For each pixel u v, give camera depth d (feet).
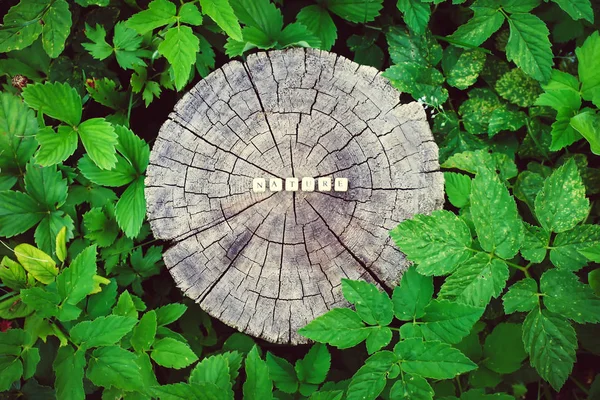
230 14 1.79
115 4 2.06
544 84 1.90
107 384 1.73
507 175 1.93
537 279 1.96
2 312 1.84
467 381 1.94
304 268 1.75
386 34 2.04
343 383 1.85
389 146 1.77
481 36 1.95
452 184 1.82
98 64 2.07
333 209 1.76
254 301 1.76
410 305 1.71
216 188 1.77
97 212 1.91
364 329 1.69
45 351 1.96
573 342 1.72
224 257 1.76
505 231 1.73
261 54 1.81
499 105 2.01
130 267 1.98
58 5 1.98
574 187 1.76
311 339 1.76
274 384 1.83
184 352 1.79
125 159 1.88
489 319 2.02
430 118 2.07
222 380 1.77
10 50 1.98
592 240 1.75
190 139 1.78
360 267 1.76
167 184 1.77
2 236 2.00
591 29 2.02
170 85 2.01
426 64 2.01
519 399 2.14
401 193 1.77
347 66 1.81
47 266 1.84
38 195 1.92
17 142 1.94
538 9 2.04
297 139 1.77
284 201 1.76
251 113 1.78
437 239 1.71
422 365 1.66
